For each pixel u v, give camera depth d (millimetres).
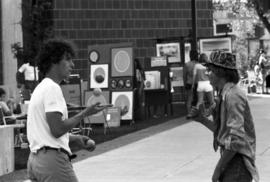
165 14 25281
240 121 4777
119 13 24688
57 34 23641
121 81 16688
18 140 12852
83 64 24094
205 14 25922
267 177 8695
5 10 23391
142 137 13680
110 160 10703
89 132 14508
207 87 16812
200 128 14773
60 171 4539
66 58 4680
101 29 24422
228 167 4875
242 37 37094
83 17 24125
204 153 11055
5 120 12586
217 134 5031
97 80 16906
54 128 4492
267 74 27078
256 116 17016
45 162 4516
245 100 4863
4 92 14047
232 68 4926
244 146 4805
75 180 4641
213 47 21281
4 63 23438
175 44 21188
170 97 18734
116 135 14367
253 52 37219
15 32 23281
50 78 4676
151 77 18516
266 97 24641
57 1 23672
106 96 16703
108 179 9008
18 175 9617
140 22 24969
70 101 15797
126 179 8961
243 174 4852
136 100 17438
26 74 19469
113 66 16812
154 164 10141
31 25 20719
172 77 21484
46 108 4516
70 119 4551
